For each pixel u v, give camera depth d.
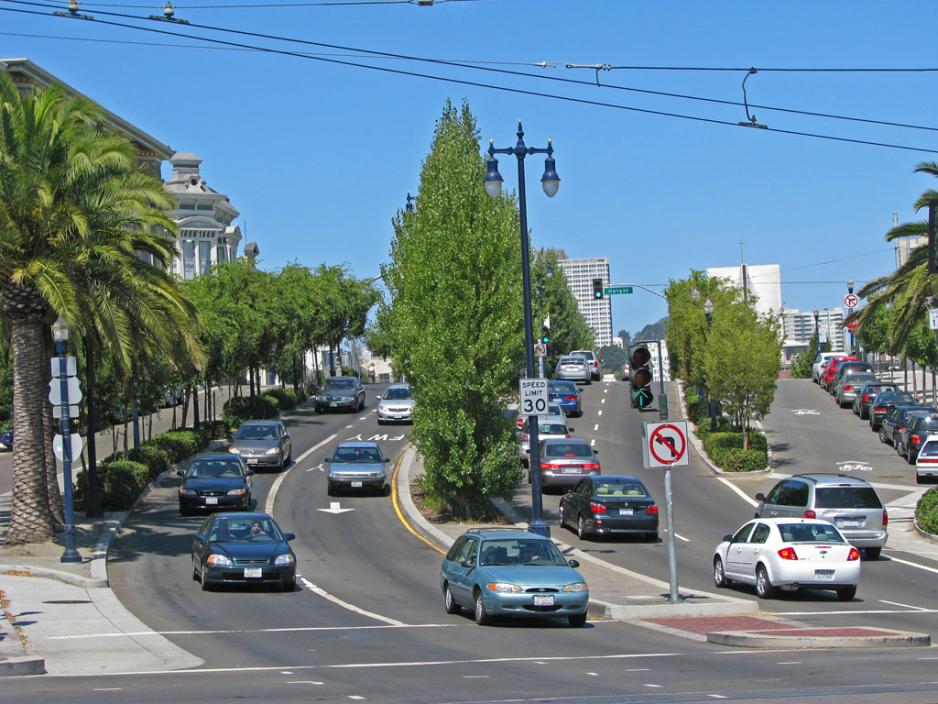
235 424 54.59
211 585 23.23
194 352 29.44
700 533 32.03
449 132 46.06
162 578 24.56
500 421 31.97
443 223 31.66
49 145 26.33
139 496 36.25
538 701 11.73
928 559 27.91
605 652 16.14
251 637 17.70
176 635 17.86
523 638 17.70
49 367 30.92
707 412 55.25
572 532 32.09
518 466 32.28
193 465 35.06
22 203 25.62
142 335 29.47
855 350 102.94
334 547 29.47
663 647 16.72
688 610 20.23
